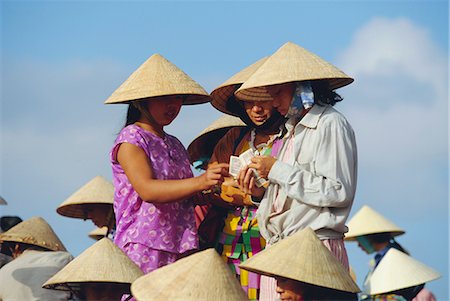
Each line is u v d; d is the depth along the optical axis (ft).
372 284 31.24
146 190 24.93
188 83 26.32
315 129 24.20
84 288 23.65
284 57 24.88
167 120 26.14
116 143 25.67
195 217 27.73
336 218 23.63
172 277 20.42
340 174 23.73
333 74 24.32
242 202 26.81
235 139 27.96
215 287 20.11
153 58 26.76
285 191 23.73
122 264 23.58
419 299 30.76
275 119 26.45
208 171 24.79
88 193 33.68
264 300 24.66
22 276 28.35
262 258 21.77
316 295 21.48
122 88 26.30
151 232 25.36
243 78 27.35
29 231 29.71
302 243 21.67
